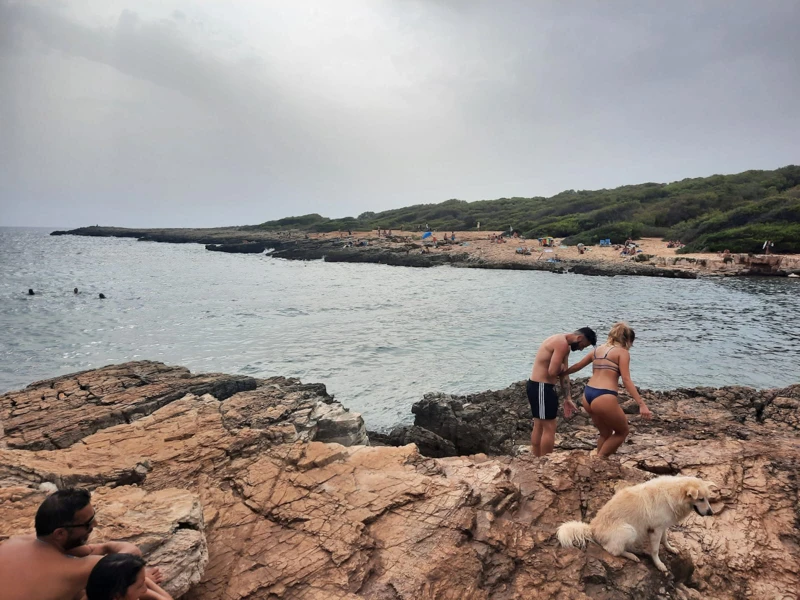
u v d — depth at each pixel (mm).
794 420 7727
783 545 4141
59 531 2689
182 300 29297
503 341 18953
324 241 71312
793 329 20281
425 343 18781
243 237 95750
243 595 3350
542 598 3336
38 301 28375
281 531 4000
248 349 18125
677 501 3559
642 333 19891
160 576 3129
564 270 43562
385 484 4574
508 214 89375
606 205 75188
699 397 9234
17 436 7641
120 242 109375
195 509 3852
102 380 10594
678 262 40969
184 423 6531
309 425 7898
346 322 22875
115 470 4863
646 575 3537
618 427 5355
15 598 2496
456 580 3428
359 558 3627
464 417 10531
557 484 4621
